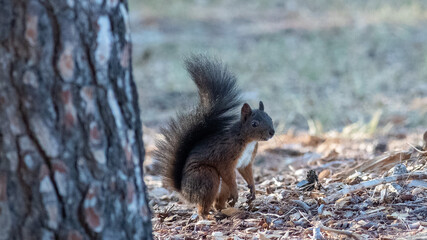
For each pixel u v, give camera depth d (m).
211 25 35.56
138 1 40.38
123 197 6.13
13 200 5.63
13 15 5.51
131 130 6.26
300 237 7.95
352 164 12.28
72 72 5.70
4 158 5.61
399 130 17.61
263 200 10.13
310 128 18.67
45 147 5.62
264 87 24.38
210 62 10.41
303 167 13.52
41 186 5.64
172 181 10.36
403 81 23.80
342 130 18.47
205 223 9.20
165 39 32.19
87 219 5.82
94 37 5.83
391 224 8.12
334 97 22.61
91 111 5.84
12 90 5.55
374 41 29.53
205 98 10.30
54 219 5.69
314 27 33.25
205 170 9.75
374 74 24.98
